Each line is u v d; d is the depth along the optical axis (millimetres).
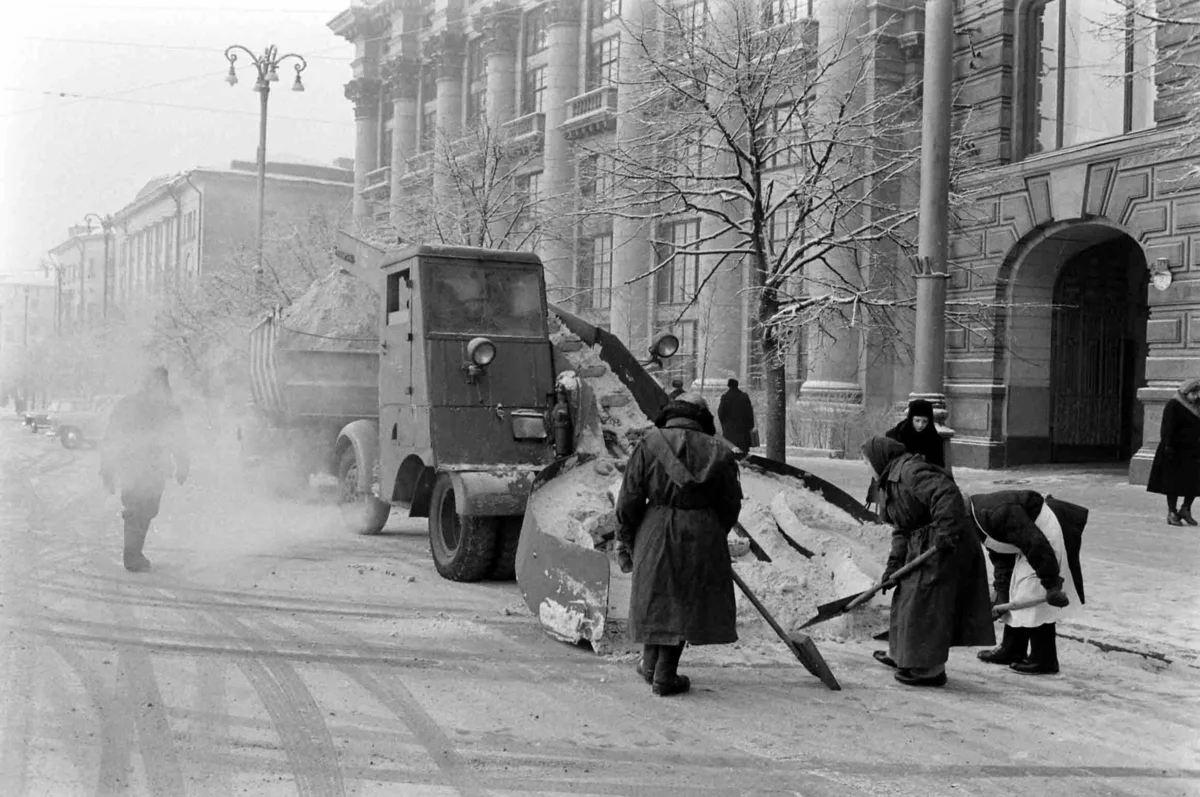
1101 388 22438
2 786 4086
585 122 21359
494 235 23234
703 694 5664
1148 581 9016
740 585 6066
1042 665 6285
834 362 21984
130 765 4375
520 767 4473
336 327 12992
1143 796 4273
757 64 15617
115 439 9000
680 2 17453
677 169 16406
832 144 15664
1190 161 17078
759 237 15531
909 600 5926
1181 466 12484
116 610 7441
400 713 5199
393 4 28125
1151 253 17844
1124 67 18516
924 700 5664
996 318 20812
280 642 6605
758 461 8422
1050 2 20188
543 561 6922
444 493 9016
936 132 10531
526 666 6148
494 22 25266
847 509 8094
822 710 5426
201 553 10094
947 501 5797
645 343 21125
